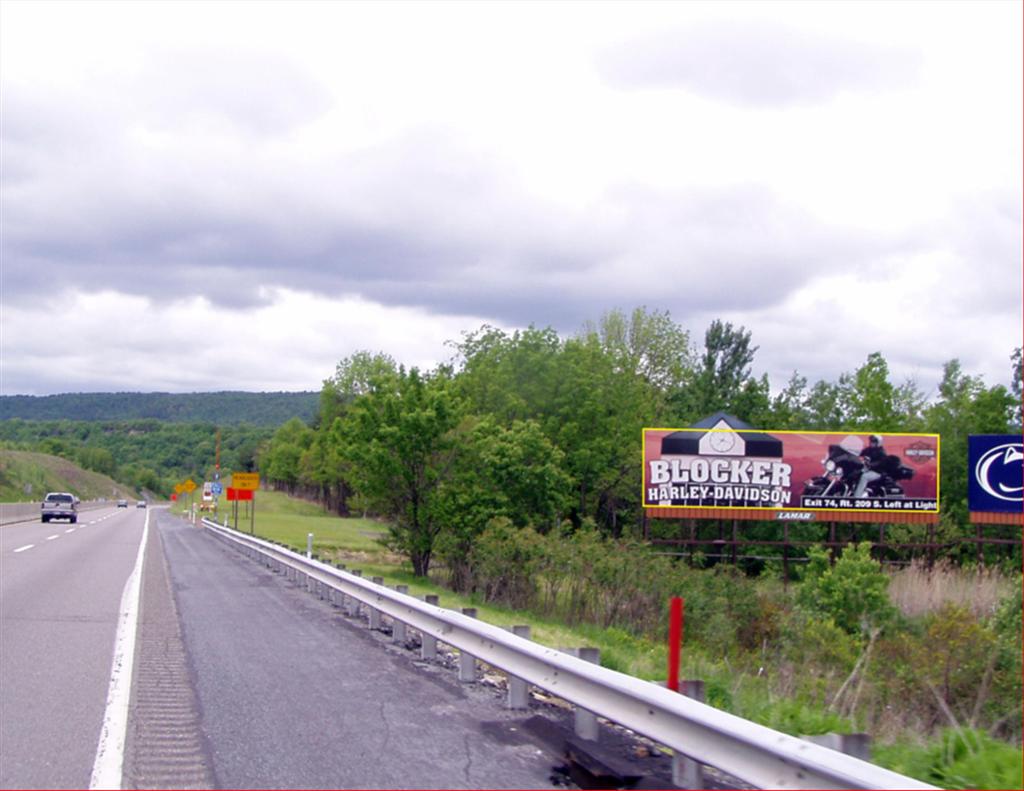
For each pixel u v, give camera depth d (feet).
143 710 27.63
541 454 121.90
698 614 81.76
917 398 205.26
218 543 135.95
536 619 81.41
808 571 93.15
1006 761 22.47
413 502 118.42
